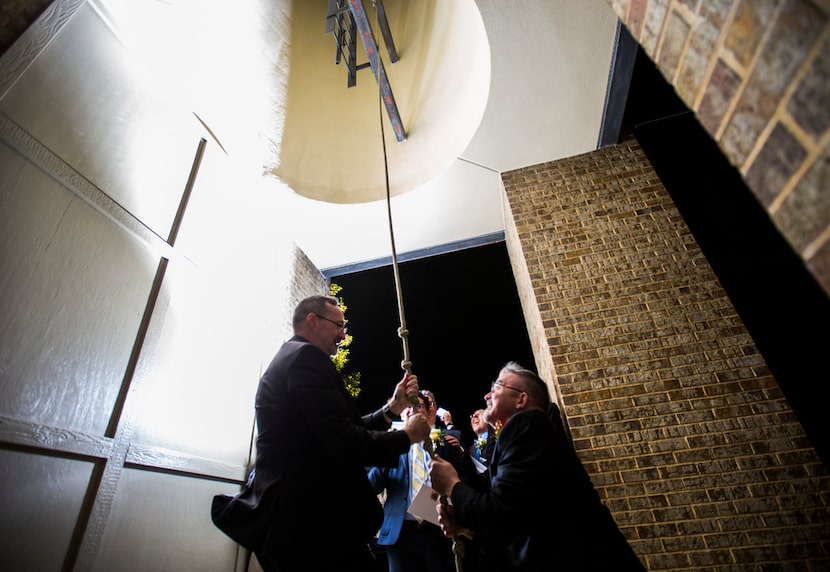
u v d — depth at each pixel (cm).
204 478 223
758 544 193
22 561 128
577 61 272
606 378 247
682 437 223
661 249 283
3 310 133
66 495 146
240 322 279
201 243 247
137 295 193
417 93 367
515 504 134
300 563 135
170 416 205
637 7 92
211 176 266
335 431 142
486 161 335
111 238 182
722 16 66
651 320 260
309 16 379
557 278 286
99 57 188
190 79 263
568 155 333
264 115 332
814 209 53
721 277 287
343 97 382
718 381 234
